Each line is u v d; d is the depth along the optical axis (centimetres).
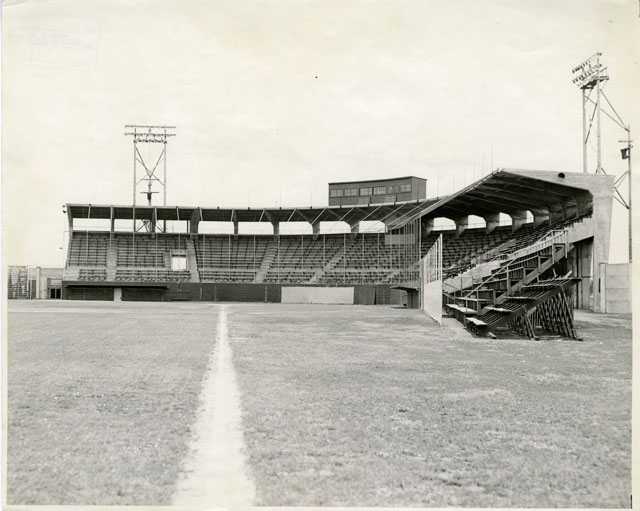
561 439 663
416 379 1045
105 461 583
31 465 572
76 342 1638
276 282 6053
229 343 1644
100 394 893
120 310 3572
